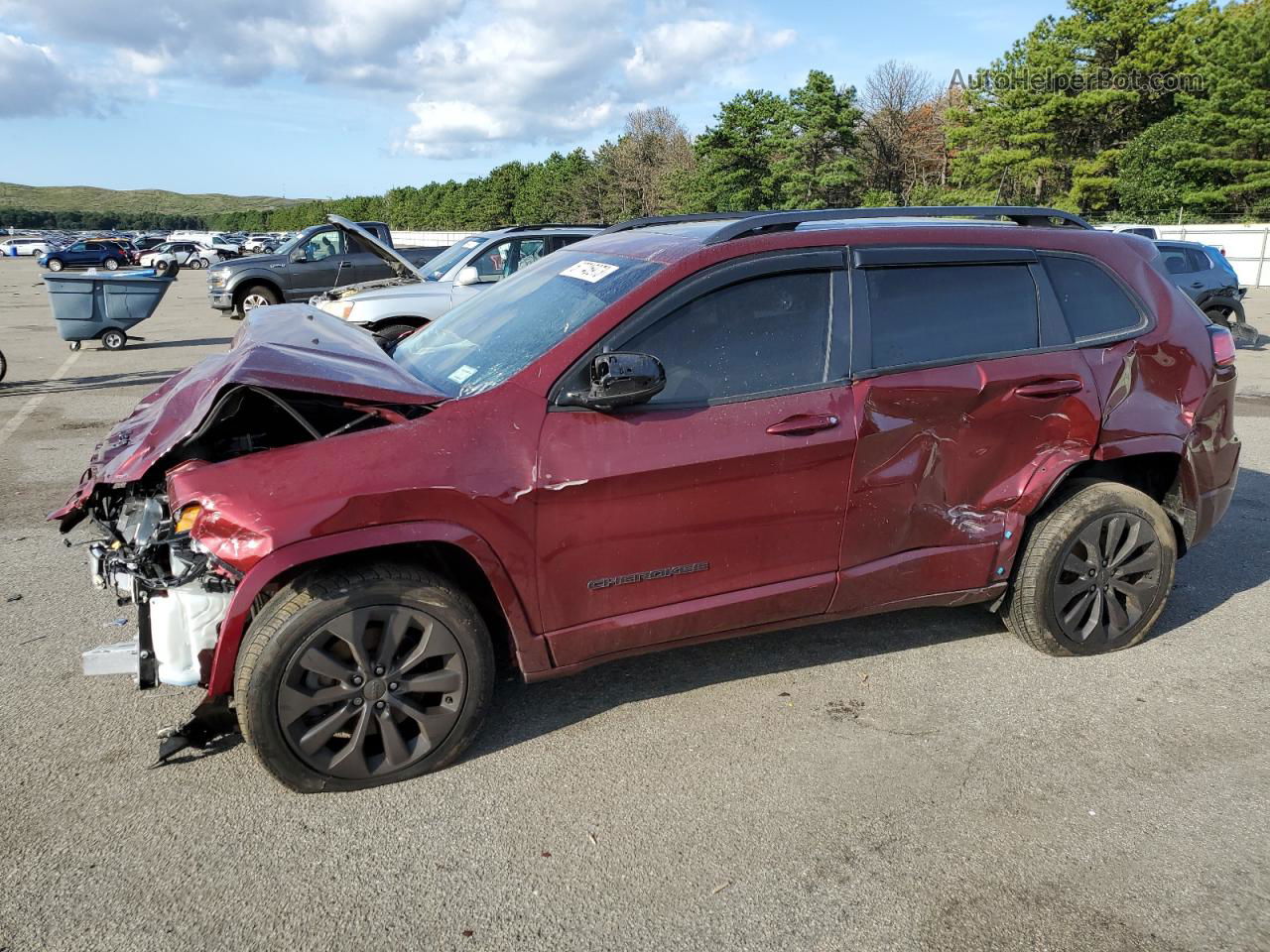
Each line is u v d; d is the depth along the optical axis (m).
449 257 11.88
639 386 2.98
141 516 3.25
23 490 6.59
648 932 2.46
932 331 3.56
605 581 3.19
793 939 2.44
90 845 2.78
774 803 3.00
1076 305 3.82
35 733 3.39
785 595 3.44
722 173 53.81
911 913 2.53
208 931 2.45
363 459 2.88
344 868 2.69
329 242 17.62
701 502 3.21
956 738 3.38
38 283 36.53
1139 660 3.99
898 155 58.78
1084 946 2.41
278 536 2.74
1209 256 15.33
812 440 3.30
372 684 2.96
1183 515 4.11
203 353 14.34
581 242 4.36
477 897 2.58
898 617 4.43
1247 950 2.40
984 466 3.65
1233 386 4.17
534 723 3.49
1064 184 48.22
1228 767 3.20
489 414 3.05
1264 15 39.25
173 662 2.99
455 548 3.09
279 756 2.89
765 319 3.34
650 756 3.27
